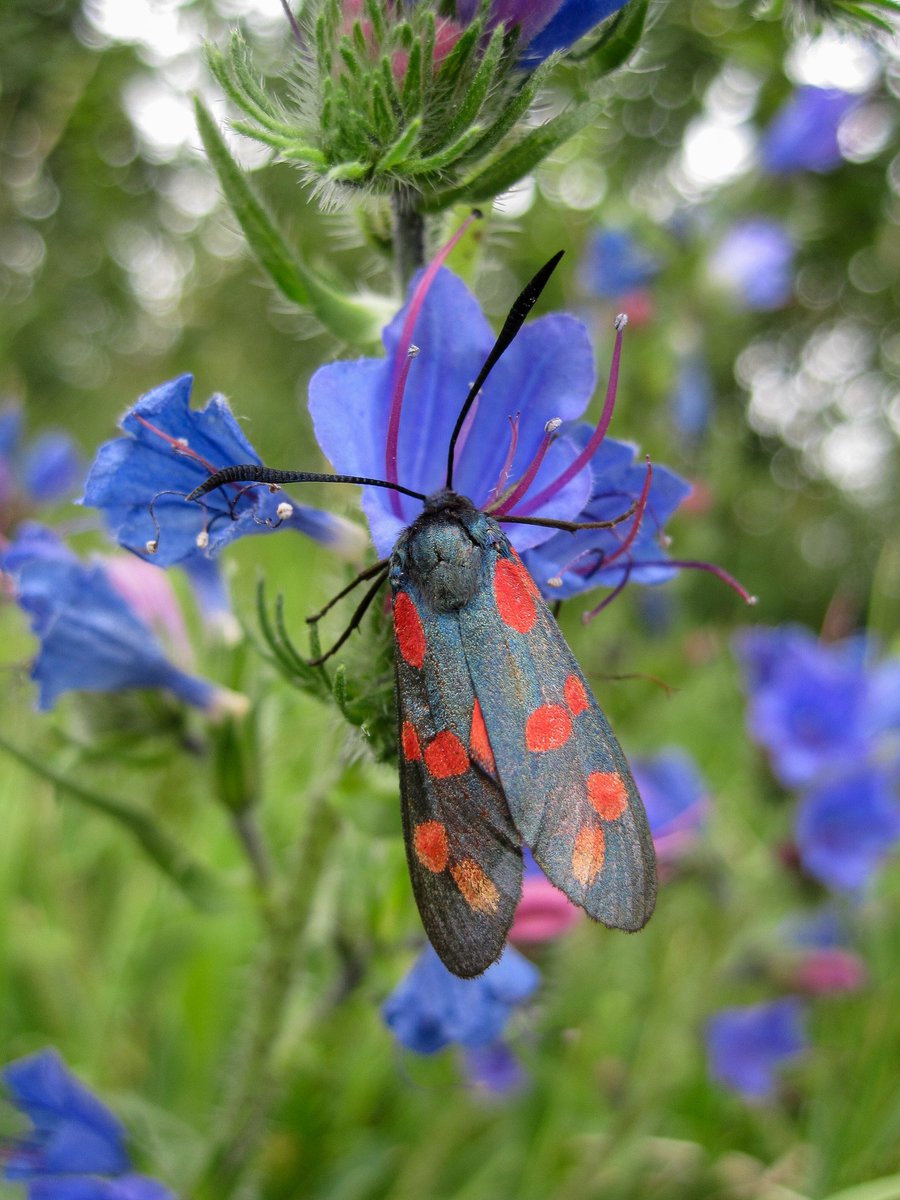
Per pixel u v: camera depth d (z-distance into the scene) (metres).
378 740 0.05
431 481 0.05
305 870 0.06
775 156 0.13
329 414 0.05
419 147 0.05
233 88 0.05
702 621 0.18
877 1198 0.07
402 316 0.05
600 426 0.05
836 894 0.10
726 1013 0.10
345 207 0.05
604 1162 0.09
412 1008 0.06
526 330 0.05
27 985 0.10
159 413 0.05
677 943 0.10
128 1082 0.09
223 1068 0.09
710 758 0.15
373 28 0.05
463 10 0.05
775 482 0.26
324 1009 0.07
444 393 0.05
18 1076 0.07
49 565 0.06
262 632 0.05
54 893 0.10
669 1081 0.10
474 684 0.05
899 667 0.10
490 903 0.05
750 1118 0.11
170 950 0.10
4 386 0.16
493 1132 0.10
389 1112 0.09
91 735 0.07
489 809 0.05
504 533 0.05
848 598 0.11
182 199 0.20
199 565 0.07
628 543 0.05
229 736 0.06
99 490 0.05
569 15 0.05
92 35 0.13
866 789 0.10
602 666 0.12
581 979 0.10
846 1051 0.09
